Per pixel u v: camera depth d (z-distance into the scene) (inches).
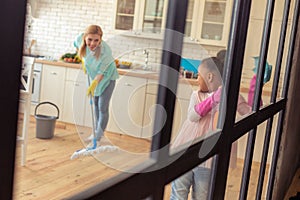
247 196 90.0
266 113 88.7
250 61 71.0
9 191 23.0
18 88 22.6
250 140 79.3
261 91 79.7
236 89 60.4
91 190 31.9
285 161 134.4
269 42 83.4
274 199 123.3
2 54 21.2
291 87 119.3
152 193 40.4
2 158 22.2
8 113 22.2
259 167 96.4
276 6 87.3
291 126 136.1
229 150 62.4
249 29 67.1
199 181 53.5
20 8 21.8
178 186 48.2
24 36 22.4
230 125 60.3
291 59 111.5
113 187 33.6
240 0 57.5
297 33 115.9
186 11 41.8
